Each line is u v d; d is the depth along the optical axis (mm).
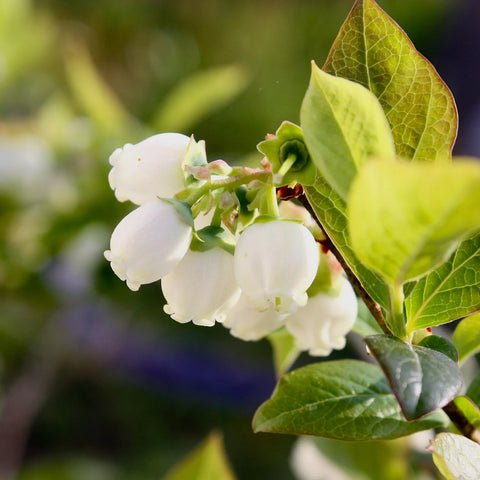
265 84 828
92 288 415
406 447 232
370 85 183
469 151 703
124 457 657
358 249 168
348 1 958
